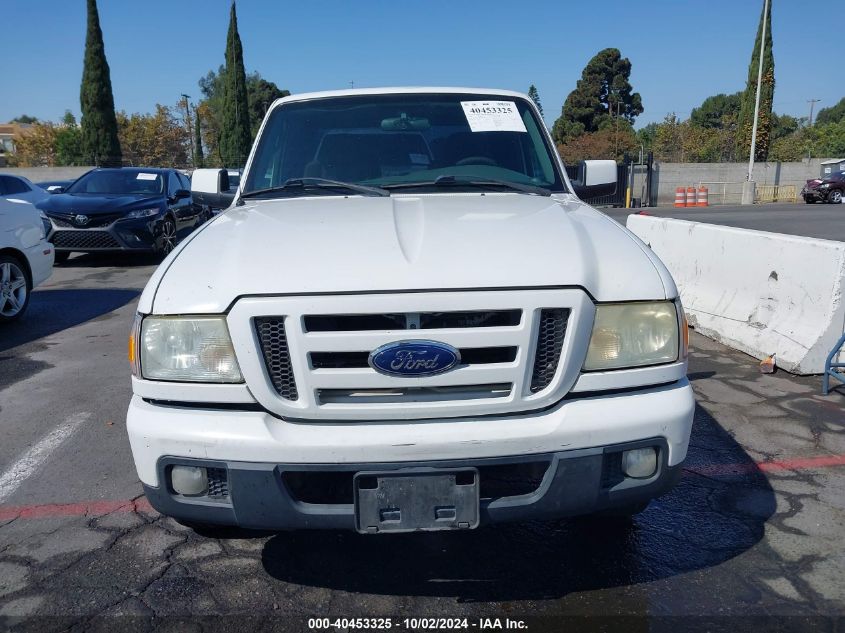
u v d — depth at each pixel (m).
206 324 2.34
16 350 6.41
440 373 2.28
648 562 2.94
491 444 2.27
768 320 5.78
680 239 7.02
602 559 2.97
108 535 3.19
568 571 2.88
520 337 2.29
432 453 2.26
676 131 49.62
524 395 2.33
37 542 3.13
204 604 2.68
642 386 2.46
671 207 27.78
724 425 4.43
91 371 5.72
